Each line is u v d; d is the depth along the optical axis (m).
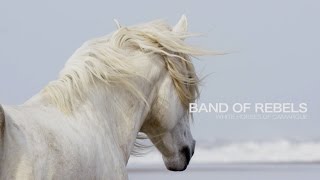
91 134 6.17
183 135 7.71
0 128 4.95
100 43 6.86
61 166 5.46
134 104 7.05
